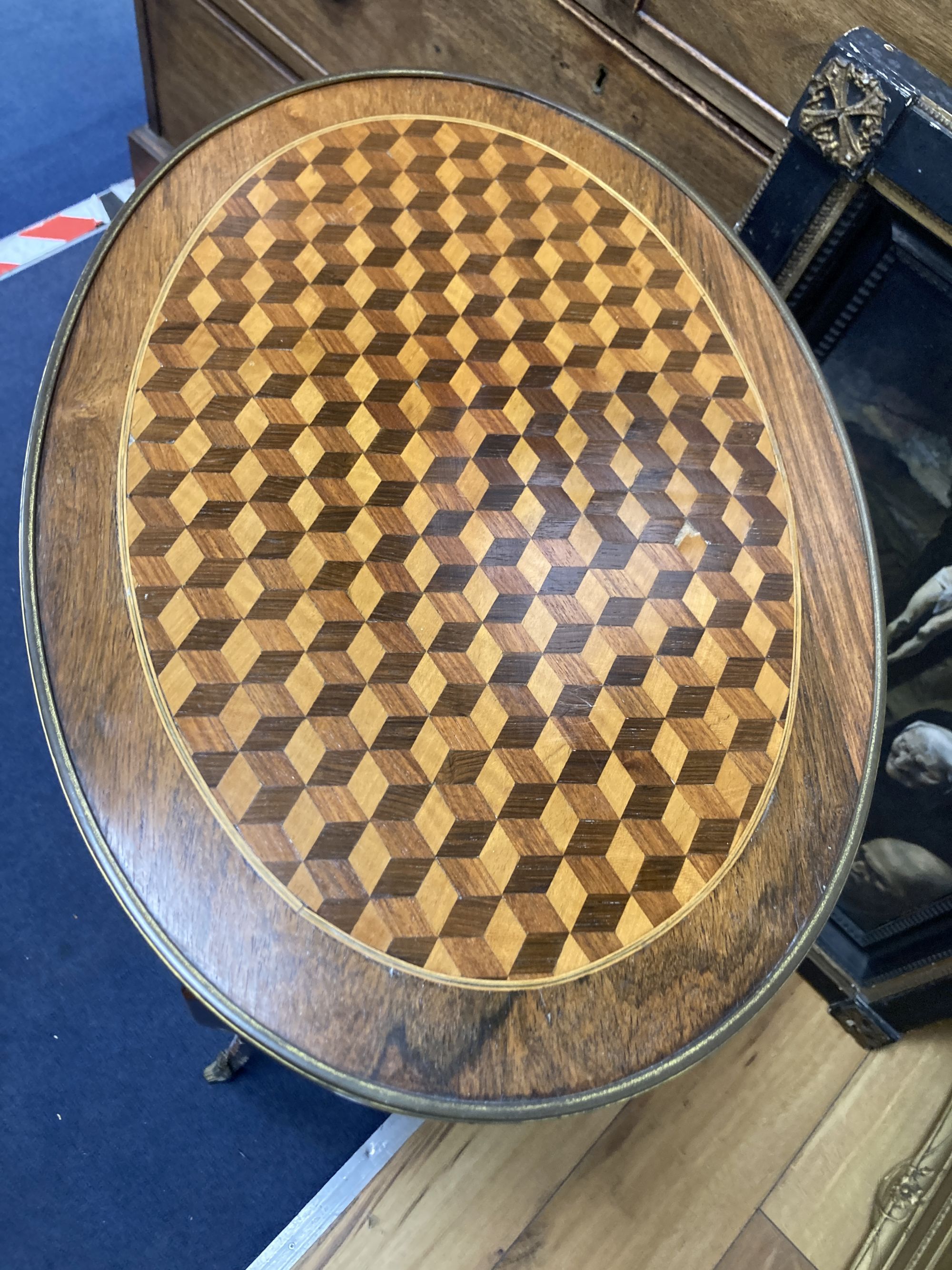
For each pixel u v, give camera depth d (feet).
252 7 5.96
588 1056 2.59
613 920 2.75
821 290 4.20
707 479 3.39
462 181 3.75
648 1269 4.69
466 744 2.86
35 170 8.02
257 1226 4.70
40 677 2.72
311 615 2.93
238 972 2.50
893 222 3.78
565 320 3.55
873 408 4.35
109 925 5.36
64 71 8.60
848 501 3.47
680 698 3.04
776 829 2.94
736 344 3.64
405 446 3.22
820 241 3.97
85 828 2.60
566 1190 4.82
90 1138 4.79
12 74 8.46
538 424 3.35
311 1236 4.62
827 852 2.95
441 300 3.49
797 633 3.21
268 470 3.10
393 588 3.01
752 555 3.29
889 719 4.85
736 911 2.83
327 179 3.65
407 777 2.78
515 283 3.58
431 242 3.59
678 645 3.11
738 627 3.18
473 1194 4.76
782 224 4.02
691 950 2.76
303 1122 4.96
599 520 3.25
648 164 3.94
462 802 2.79
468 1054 2.53
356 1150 4.92
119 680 2.75
